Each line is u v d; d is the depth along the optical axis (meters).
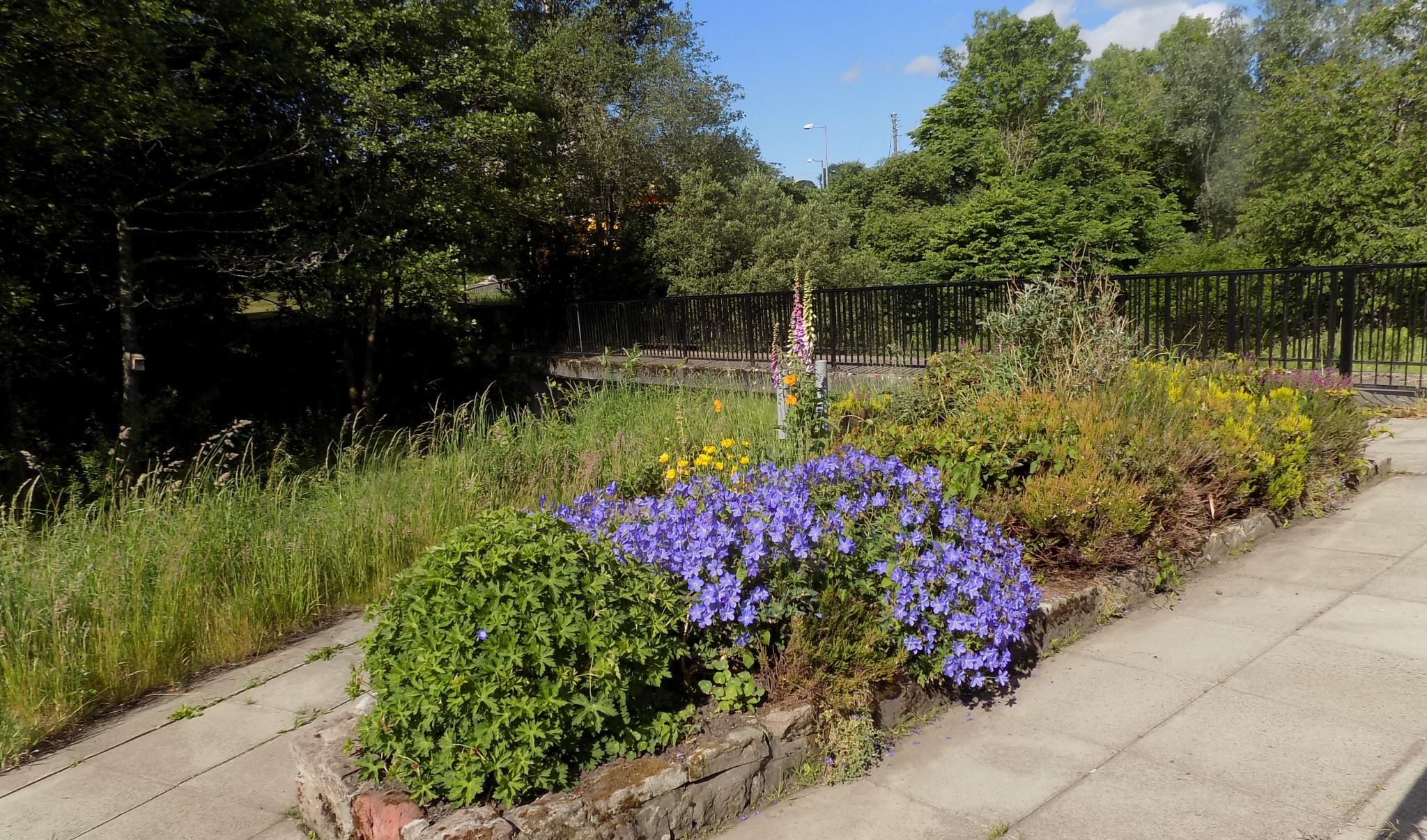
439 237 15.96
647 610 2.90
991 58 40.56
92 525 5.84
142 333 14.78
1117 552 4.33
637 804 2.58
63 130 10.01
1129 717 3.26
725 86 24.41
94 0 9.72
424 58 15.13
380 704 2.72
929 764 3.06
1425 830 2.43
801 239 21.38
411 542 5.98
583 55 21.39
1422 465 6.37
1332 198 17.92
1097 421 4.89
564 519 3.46
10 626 4.37
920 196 39.88
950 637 3.38
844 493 3.77
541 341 20.95
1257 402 5.85
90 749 3.85
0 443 11.98
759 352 13.52
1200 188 35.53
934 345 10.43
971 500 4.44
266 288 15.60
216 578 5.13
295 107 14.12
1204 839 2.51
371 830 2.58
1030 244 26.28
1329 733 3.00
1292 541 5.05
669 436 7.79
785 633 3.27
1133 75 47.59
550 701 2.51
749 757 2.85
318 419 16.72
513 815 2.44
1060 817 2.68
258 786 3.42
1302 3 29.62
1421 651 3.52
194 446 13.31
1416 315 8.29
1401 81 17.70
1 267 11.79
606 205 22.66
